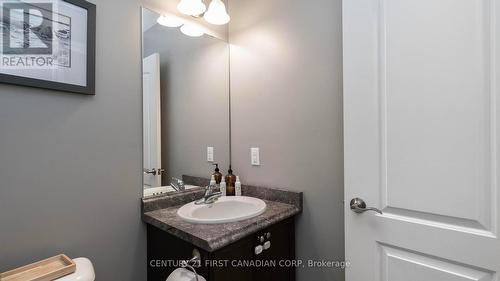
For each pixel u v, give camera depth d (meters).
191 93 1.55
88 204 1.09
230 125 1.74
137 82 1.27
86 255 1.08
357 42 1.03
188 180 1.52
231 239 0.98
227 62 1.73
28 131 0.94
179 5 1.37
